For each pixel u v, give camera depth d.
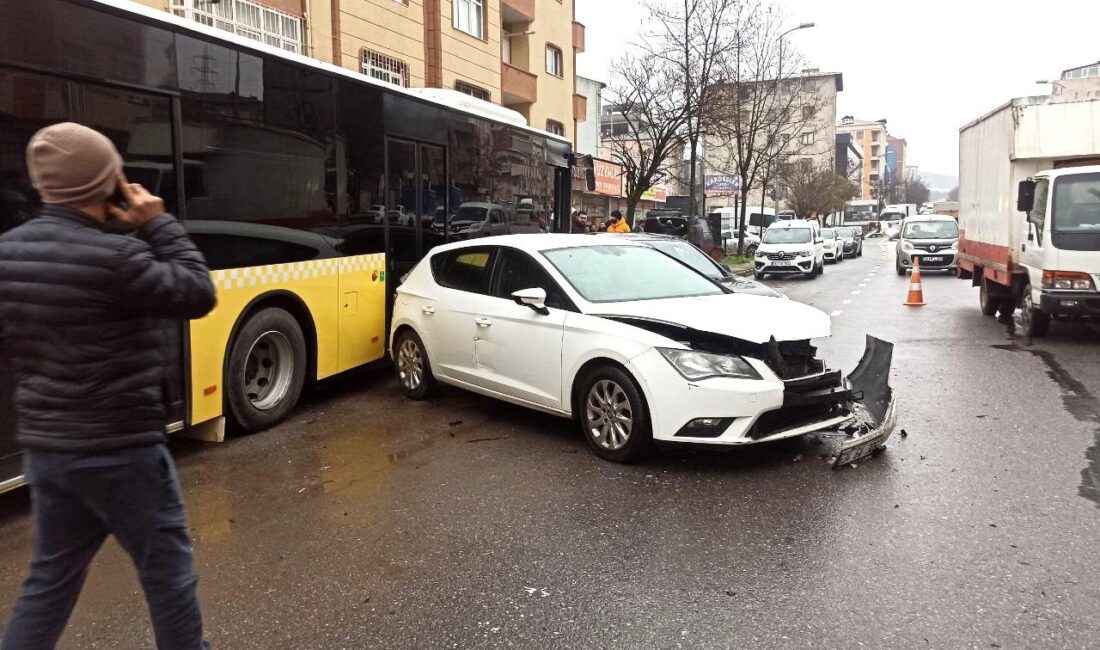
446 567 4.04
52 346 2.37
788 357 5.57
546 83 31.06
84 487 2.40
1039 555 4.01
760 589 3.71
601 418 5.72
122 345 2.42
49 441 2.37
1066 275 9.98
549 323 6.04
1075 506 4.66
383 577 3.94
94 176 2.42
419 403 7.58
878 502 4.79
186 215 5.61
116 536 2.51
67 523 2.50
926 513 4.59
